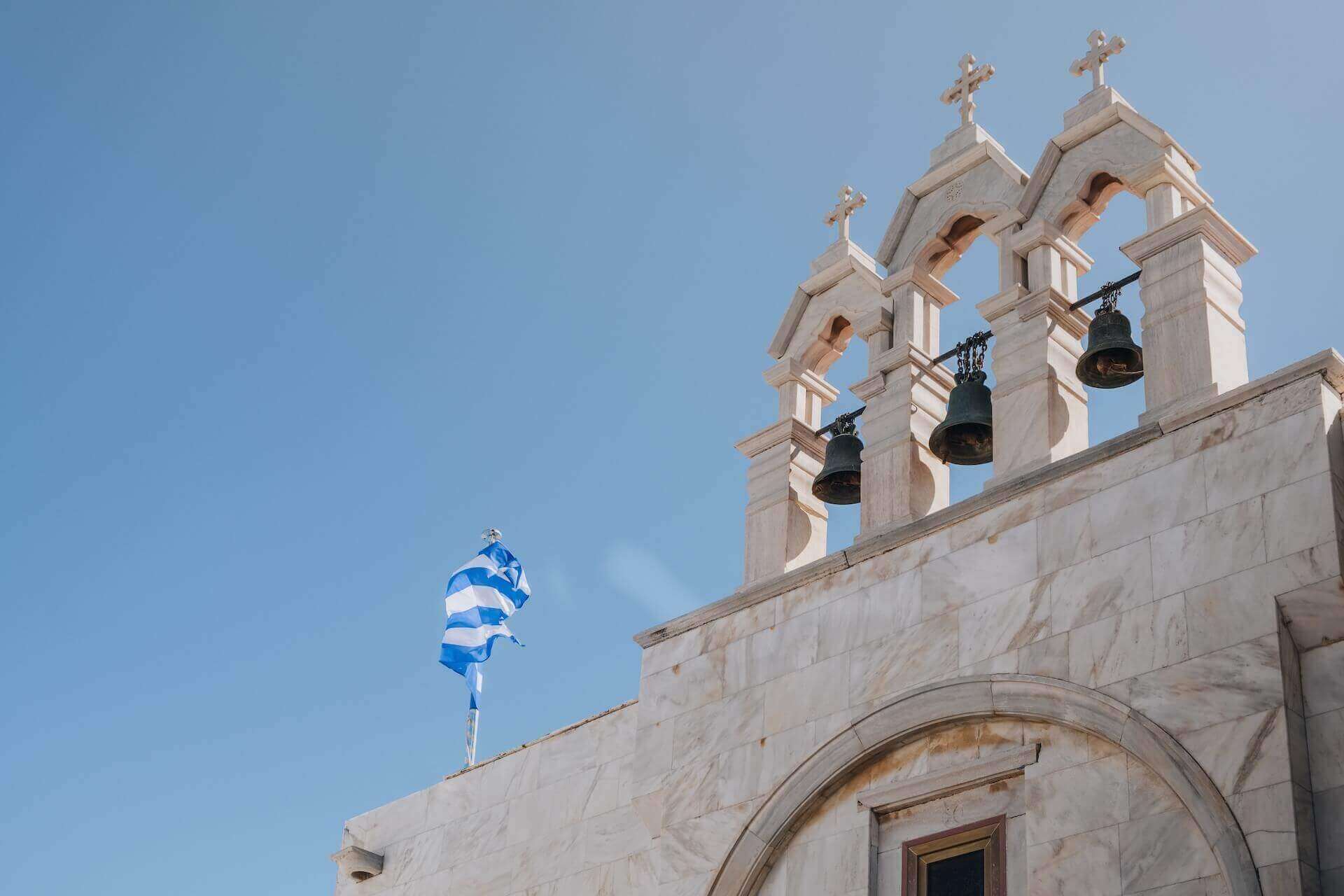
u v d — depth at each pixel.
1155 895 18.45
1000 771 20.33
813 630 22.94
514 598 33.34
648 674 24.50
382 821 29.72
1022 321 23.09
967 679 20.89
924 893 20.64
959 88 26.00
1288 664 18.59
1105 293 22.95
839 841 21.48
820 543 25.20
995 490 21.72
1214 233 21.89
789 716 22.59
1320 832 17.86
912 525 22.39
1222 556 19.41
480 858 27.67
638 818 25.27
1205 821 18.27
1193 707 18.86
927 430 24.09
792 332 26.39
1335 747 18.14
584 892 25.64
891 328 25.08
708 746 23.25
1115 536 20.41
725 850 22.25
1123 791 19.19
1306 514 18.95
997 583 21.27
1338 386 19.72
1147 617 19.69
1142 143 23.06
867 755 21.58
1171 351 21.28
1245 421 19.89
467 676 32.16
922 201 25.50
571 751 27.33
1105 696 19.56
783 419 25.70
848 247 26.16
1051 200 23.67
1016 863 19.97
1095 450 20.94
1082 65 24.34
